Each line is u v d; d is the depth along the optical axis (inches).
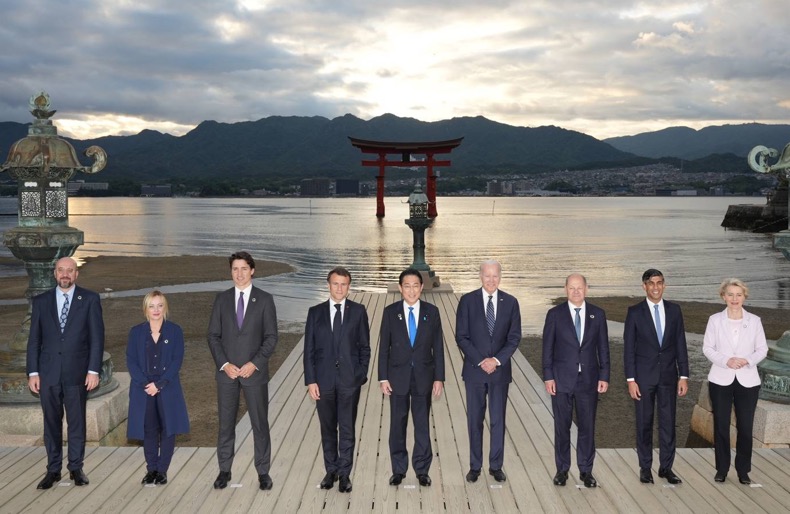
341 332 236.7
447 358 473.4
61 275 240.4
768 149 314.5
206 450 280.7
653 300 244.1
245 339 236.7
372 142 4845.0
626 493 235.1
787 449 276.8
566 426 242.2
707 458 271.3
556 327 242.7
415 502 228.8
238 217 4936.0
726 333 242.7
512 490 238.8
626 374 244.8
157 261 1590.8
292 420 330.0
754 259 1672.0
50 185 318.0
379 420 327.9
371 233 2925.7
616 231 3056.1
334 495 235.0
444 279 1248.8
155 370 241.4
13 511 219.3
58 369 239.5
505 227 3430.1
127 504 226.1
